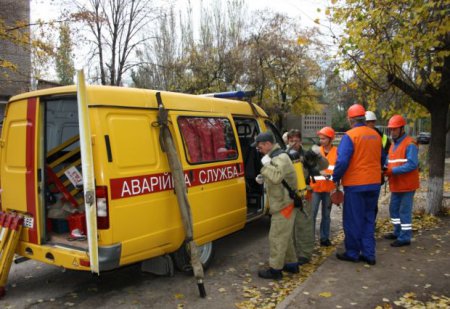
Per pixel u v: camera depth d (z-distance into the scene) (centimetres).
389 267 520
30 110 459
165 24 2623
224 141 575
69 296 468
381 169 585
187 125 510
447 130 820
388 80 737
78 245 440
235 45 2764
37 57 1388
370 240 538
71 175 482
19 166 473
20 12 1291
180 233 482
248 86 2836
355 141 526
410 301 416
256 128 685
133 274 535
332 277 487
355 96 924
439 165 805
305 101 3469
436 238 649
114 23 1973
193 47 2712
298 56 3042
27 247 464
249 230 761
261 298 452
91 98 407
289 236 500
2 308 435
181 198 461
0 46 1543
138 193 431
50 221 484
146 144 449
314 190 616
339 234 731
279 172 471
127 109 436
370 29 662
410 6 598
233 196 575
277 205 490
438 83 782
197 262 459
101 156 402
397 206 638
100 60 1950
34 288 492
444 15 618
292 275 520
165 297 461
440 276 486
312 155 586
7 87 1596
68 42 1406
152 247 450
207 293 470
